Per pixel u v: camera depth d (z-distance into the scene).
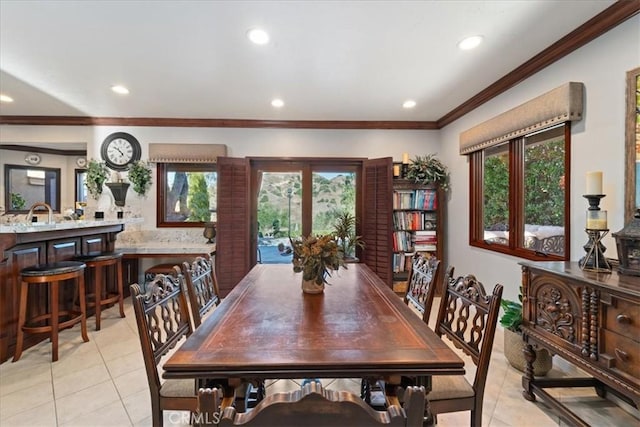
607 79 1.99
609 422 1.78
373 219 4.28
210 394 0.61
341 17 2.00
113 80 3.02
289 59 2.58
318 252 1.78
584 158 2.16
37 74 2.88
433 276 1.85
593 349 1.55
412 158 4.47
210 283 2.13
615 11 1.88
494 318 1.30
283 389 2.12
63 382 2.16
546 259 2.52
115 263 3.56
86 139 4.31
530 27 2.10
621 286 1.44
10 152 5.63
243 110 3.95
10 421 1.78
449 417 1.84
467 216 3.76
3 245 2.46
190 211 4.48
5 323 2.46
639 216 1.62
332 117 4.25
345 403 0.61
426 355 1.08
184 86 3.17
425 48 2.39
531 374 1.98
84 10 1.93
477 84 3.10
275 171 4.52
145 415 1.83
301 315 1.44
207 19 2.03
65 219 4.03
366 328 1.30
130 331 3.04
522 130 2.65
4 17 2.00
